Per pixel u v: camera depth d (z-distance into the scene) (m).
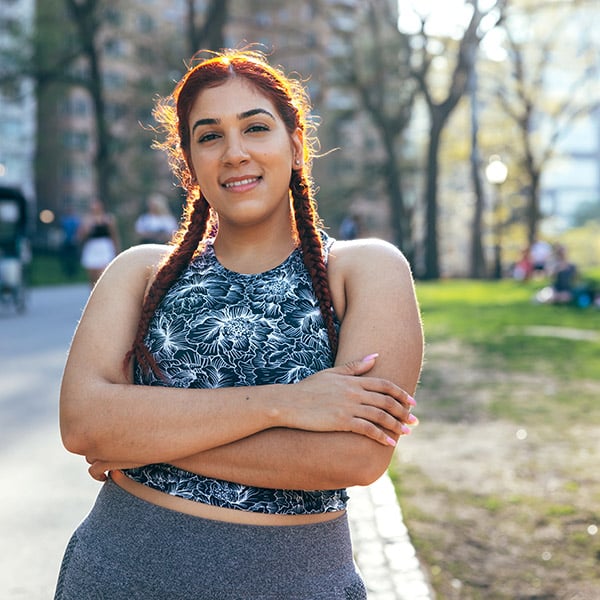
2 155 62.59
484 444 6.61
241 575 1.80
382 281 1.98
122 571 1.83
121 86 41.91
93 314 2.05
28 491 5.39
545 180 87.69
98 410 1.89
